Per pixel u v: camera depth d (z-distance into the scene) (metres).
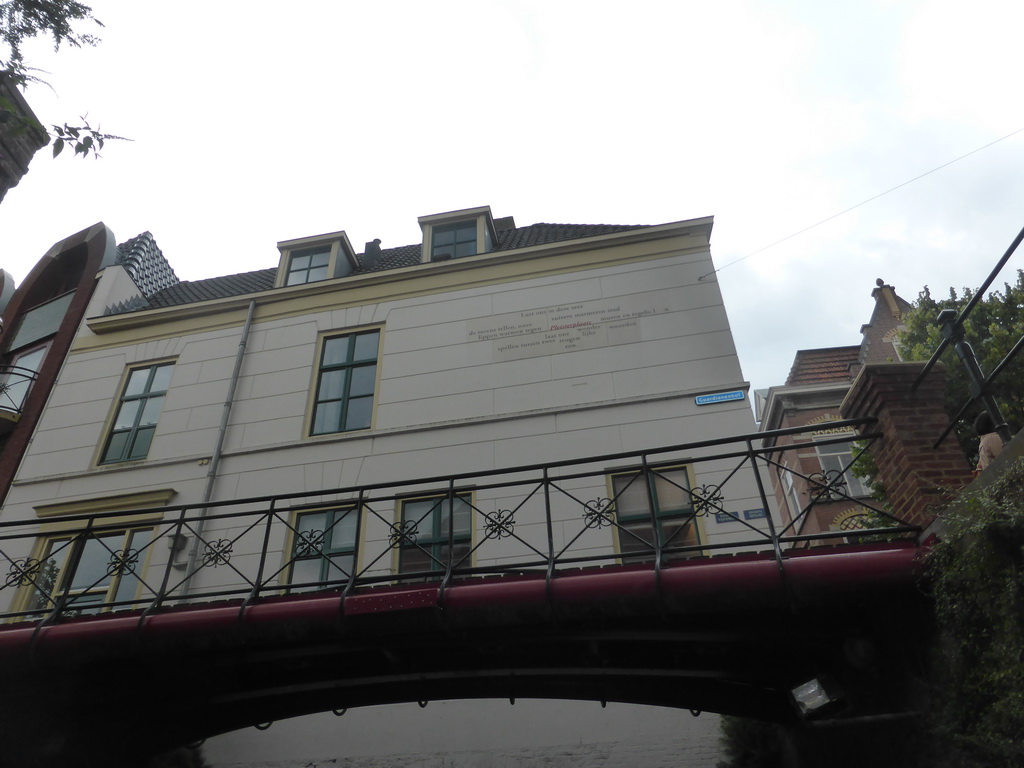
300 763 8.82
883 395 5.79
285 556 10.02
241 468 10.97
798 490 19.52
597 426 10.32
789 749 7.46
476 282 12.21
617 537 9.41
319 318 12.46
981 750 4.16
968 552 4.36
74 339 13.52
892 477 5.71
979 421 5.75
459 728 8.79
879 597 5.27
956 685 4.49
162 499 10.85
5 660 6.26
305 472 10.70
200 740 7.98
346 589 6.13
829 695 6.02
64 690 6.82
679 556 9.12
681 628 6.05
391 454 10.61
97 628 6.27
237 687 7.25
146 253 16.19
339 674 7.21
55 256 15.71
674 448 6.21
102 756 7.25
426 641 6.30
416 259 14.81
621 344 11.05
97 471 11.47
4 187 8.86
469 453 10.41
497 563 9.44
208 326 12.92
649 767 8.26
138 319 13.20
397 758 8.70
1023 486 4.21
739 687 7.29
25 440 12.44
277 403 11.62
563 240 12.16
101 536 10.75
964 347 5.38
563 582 5.74
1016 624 3.98
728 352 10.69
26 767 6.69
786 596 5.35
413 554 9.73
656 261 11.79
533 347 11.30
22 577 7.04
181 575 10.10
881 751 5.31
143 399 12.37
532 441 10.35
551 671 7.04
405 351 11.73
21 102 8.85
